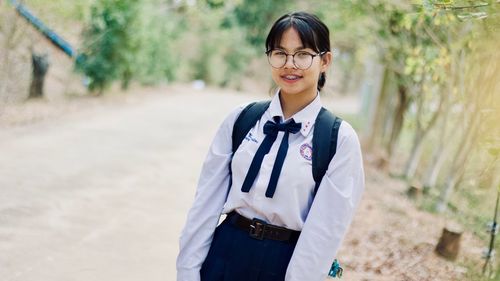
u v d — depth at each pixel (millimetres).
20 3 11992
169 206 6715
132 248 5137
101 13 16094
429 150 14844
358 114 26344
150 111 16422
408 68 7676
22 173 7414
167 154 10086
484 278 4938
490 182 7535
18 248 4828
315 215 2100
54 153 8945
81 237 5293
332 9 13000
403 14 7359
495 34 3943
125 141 10875
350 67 22188
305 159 2139
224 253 2242
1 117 11477
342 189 2117
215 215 2316
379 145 16203
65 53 16734
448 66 8367
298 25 2168
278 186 2129
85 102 15734
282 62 2195
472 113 7664
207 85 33156
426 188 9727
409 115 14797
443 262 5727
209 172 2348
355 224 6980
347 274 5035
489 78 5461
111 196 6848
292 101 2240
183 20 26391
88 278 4371
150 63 22812
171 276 4566
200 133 13242
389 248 6059
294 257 2094
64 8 13547
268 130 2199
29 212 5828
